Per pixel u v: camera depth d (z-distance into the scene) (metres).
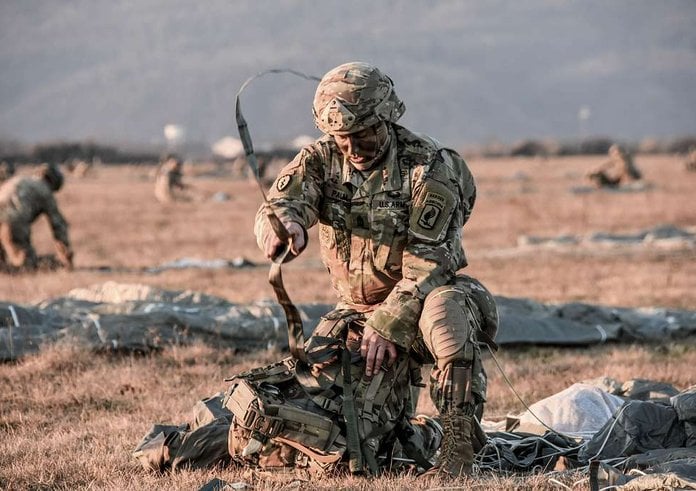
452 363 7.58
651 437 8.44
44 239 41.38
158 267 28.56
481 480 7.32
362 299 8.32
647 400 9.33
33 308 15.36
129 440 9.66
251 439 7.71
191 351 14.03
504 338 15.85
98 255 34.03
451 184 8.08
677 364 14.09
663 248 31.33
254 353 14.70
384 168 8.11
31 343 14.10
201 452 8.22
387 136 8.08
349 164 8.15
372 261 8.15
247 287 23.25
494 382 13.04
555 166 124.19
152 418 10.83
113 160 176.62
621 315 16.72
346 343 8.12
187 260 30.45
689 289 22.39
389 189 8.08
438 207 7.95
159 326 14.55
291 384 8.00
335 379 7.85
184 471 7.99
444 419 7.64
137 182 93.31
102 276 25.42
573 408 9.55
